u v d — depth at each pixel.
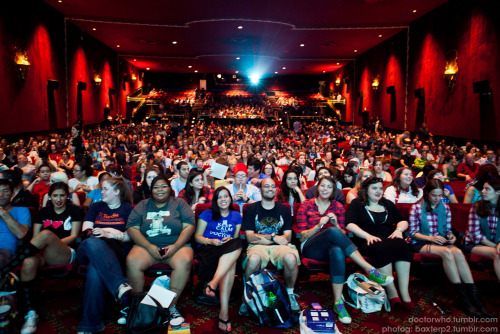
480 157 8.70
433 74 15.35
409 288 3.94
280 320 3.14
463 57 13.12
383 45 21.17
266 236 3.70
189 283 4.06
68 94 17.03
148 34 19.73
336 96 32.19
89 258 3.17
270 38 20.36
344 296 3.75
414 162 8.32
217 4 14.41
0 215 3.47
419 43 16.50
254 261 3.42
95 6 14.95
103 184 3.71
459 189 6.00
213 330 3.11
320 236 3.58
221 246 3.52
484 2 11.85
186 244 3.62
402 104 18.56
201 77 39.66
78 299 3.68
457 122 13.62
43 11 14.43
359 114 26.06
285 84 40.47
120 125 23.83
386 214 3.91
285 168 8.17
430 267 3.83
